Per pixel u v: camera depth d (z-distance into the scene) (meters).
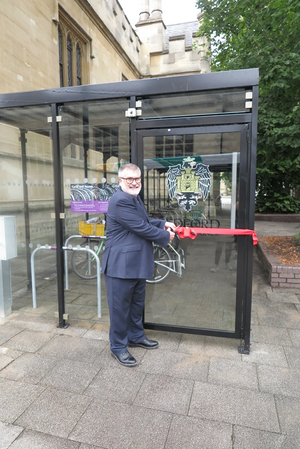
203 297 2.97
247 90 2.59
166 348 2.83
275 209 11.62
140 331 2.84
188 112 2.79
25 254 4.03
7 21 5.51
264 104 6.49
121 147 3.17
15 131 3.93
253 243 2.64
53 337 3.04
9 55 5.58
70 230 3.43
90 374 2.43
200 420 1.94
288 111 6.24
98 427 1.88
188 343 2.93
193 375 2.41
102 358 2.66
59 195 3.24
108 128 3.28
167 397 2.15
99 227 3.43
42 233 3.96
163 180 2.87
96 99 2.88
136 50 15.04
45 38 6.79
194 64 16.03
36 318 3.47
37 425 1.90
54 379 2.37
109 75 11.47
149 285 3.14
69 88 2.96
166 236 2.50
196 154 2.75
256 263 5.81
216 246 2.90
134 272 2.49
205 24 9.12
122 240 2.51
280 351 2.77
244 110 2.64
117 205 2.43
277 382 2.32
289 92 6.05
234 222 2.74
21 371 2.47
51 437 1.81
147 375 2.41
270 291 4.30
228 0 7.47
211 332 2.81
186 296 3.03
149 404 2.08
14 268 4.03
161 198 2.90
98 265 3.41
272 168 9.57
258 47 6.16
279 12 5.07
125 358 2.55
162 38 16.19
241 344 2.85
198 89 2.60
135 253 2.50
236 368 2.50
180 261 3.03
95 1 9.93
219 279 2.91
